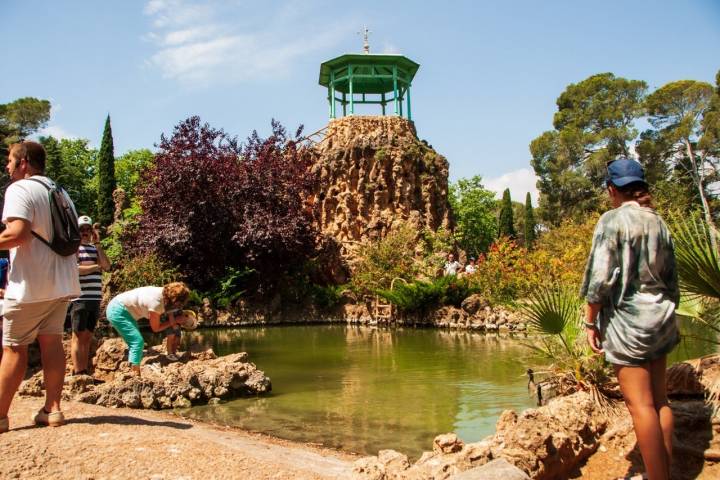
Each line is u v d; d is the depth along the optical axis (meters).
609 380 6.48
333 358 12.01
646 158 44.38
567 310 6.99
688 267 4.90
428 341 14.91
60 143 52.25
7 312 4.39
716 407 4.61
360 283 23.48
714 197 35.88
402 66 30.61
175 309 8.53
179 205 23.02
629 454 4.69
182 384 7.78
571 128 49.06
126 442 4.30
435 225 28.56
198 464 3.98
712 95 43.12
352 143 28.28
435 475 4.14
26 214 4.35
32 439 4.17
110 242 24.00
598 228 3.86
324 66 30.50
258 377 8.52
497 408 7.21
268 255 23.62
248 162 24.72
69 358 9.31
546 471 4.36
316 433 6.29
